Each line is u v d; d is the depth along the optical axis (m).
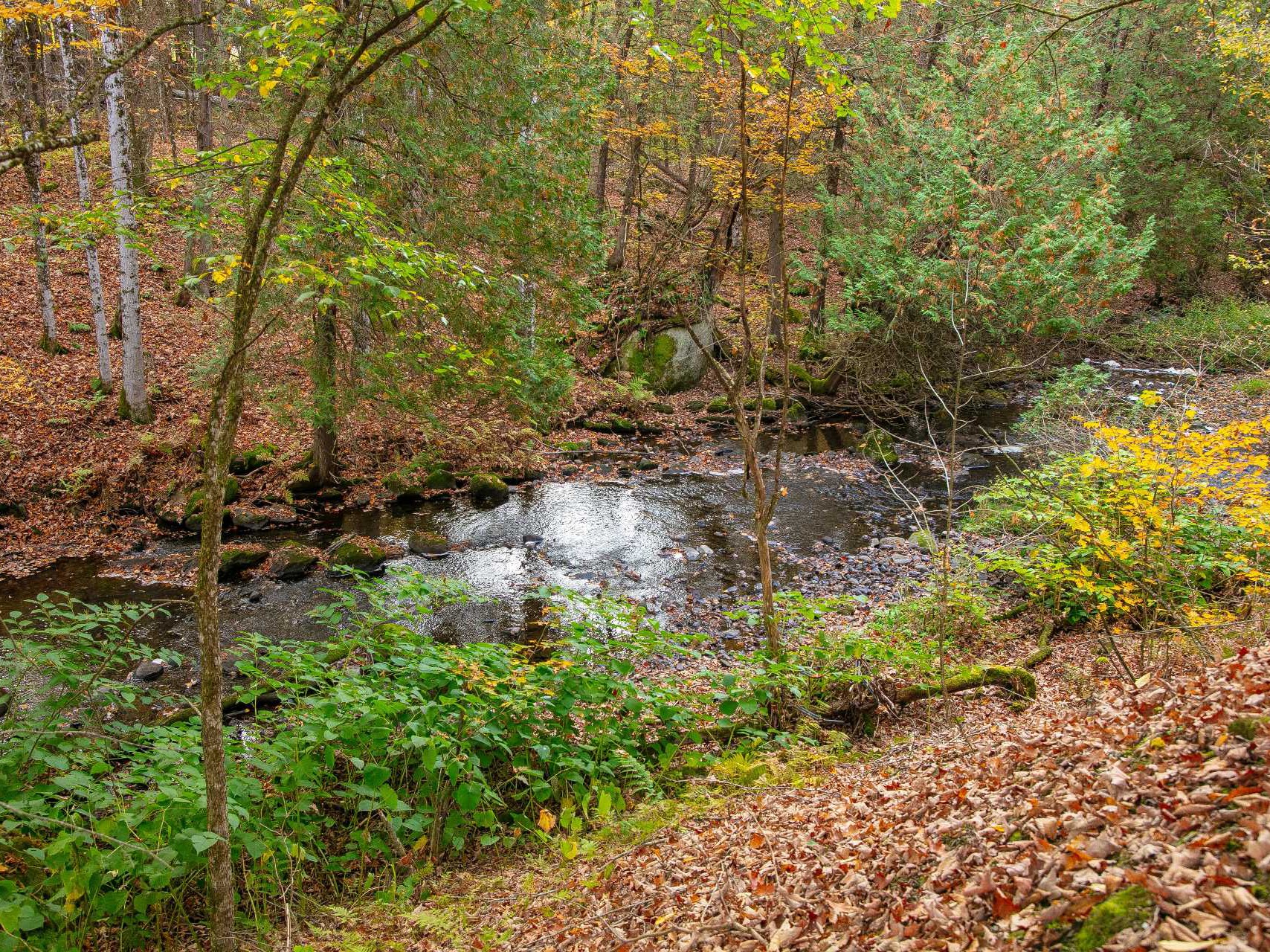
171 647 9.52
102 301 15.88
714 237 20.00
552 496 16.00
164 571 11.85
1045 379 23.22
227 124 18.62
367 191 10.88
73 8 9.58
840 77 5.57
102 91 13.33
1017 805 3.16
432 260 6.19
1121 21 19.84
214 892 3.64
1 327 16.81
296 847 4.65
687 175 26.02
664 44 5.46
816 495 16.08
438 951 3.97
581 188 12.38
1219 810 2.38
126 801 4.61
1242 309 24.38
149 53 17.75
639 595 11.52
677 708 5.99
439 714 5.31
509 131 11.62
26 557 12.05
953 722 6.24
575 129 12.09
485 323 11.87
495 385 12.12
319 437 15.20
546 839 4.99
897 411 21.39
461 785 4.91
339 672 5.72
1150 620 7.29
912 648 7.14
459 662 5.53
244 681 8.62
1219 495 6.52
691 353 22.84
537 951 3.72
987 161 16.72
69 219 6.08
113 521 13.38
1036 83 16.91
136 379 15.48
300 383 15.80
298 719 5.39
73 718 7.26
